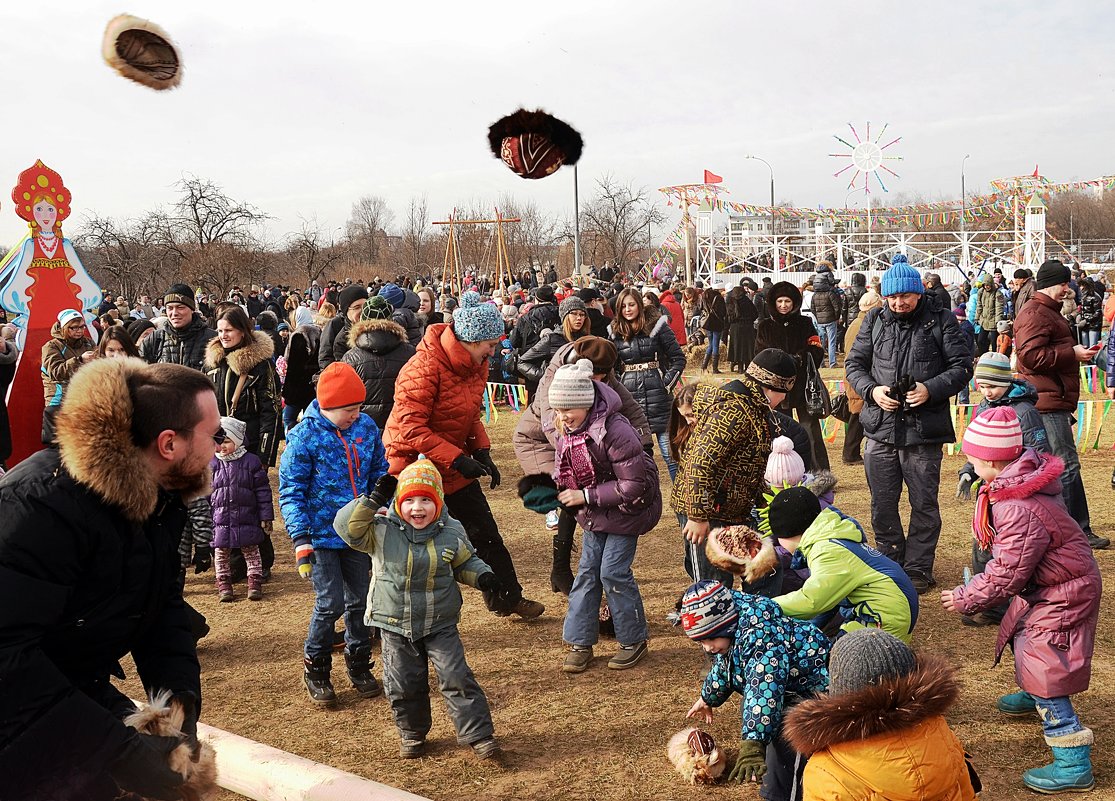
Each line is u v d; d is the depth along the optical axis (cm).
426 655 441
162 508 253
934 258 3641
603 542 536
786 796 365
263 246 4947
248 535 677
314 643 500
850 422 1057
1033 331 681
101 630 246
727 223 3738
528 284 3756
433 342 569
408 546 432
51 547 226
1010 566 393
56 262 838
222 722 486
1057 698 396
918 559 646
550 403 517
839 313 2048
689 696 498
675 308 1914
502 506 938
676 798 397
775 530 441
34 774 224
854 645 286
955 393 626
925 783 274
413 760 439
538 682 525
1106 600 613
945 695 276
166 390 240
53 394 805
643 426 620
